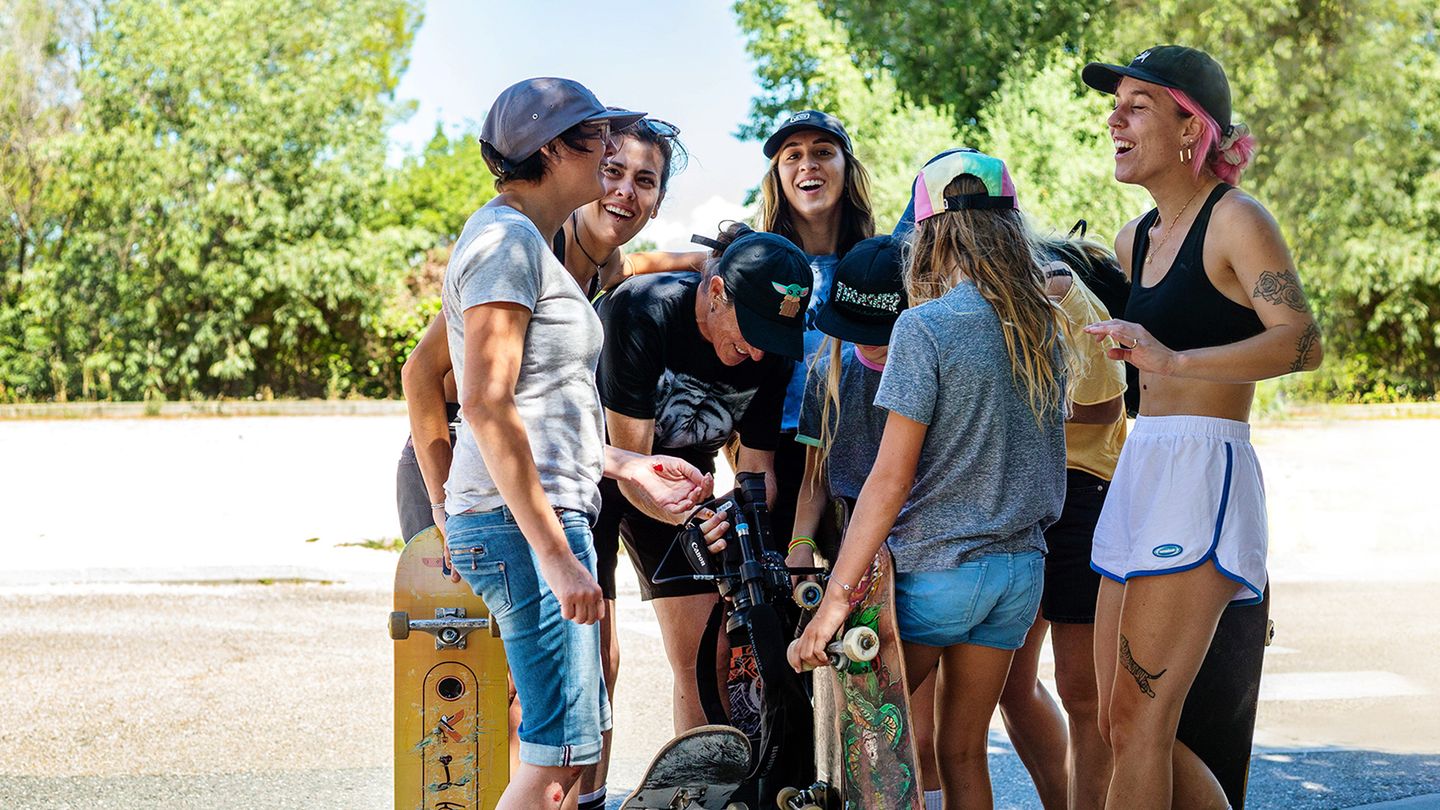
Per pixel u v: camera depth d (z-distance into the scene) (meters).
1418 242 20.48
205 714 5.52
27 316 26.31
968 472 2.91
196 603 8.02
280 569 8.80
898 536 2.98
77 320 26.14
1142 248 3.23
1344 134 19.67
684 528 3.30
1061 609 3.57
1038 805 4.42
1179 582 2.96
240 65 26.22
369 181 26.89
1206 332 3.04
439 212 31.39
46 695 5.81
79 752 4.95
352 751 5.00
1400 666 6.61
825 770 3.17
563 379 2.82
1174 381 3.08
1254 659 3.28
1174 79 3.02
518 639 2.81
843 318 3.24
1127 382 3.59
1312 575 9.00
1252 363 2.83
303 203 26.48
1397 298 21.77
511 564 2.79
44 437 19.11
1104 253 3.73
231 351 26.25
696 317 3.58
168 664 6.44
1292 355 2.85
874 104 18.73
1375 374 22.73
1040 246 3.20
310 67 27.16
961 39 20.72
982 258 2.94
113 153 25.62
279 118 26.11
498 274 2.69
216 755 4.93
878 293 3.21
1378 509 11.30
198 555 9.25
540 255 2.78
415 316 26.75
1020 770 4.86
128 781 4.60
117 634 7.12
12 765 4.78
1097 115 17.59
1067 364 3.10
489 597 2.82
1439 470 13.79
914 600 2.95
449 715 3.33
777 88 22.25
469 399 2.67
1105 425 3.59
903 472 2.86
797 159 4.09
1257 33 19.31
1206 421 3.02
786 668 3.02
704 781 3.12
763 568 3.13
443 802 3.33
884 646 2.91
